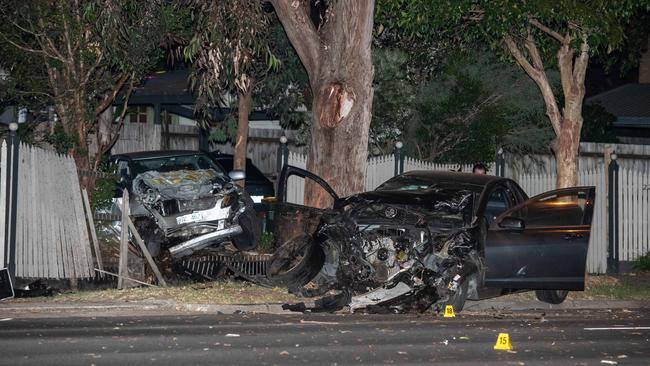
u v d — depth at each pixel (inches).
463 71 1056.2
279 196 692.7
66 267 672.4
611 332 526.0
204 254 724.7
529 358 434.0
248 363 404.5
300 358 419.5
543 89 834.2
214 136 1106.7
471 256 596.4
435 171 709.9
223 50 736.3
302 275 628.7
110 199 740.7
